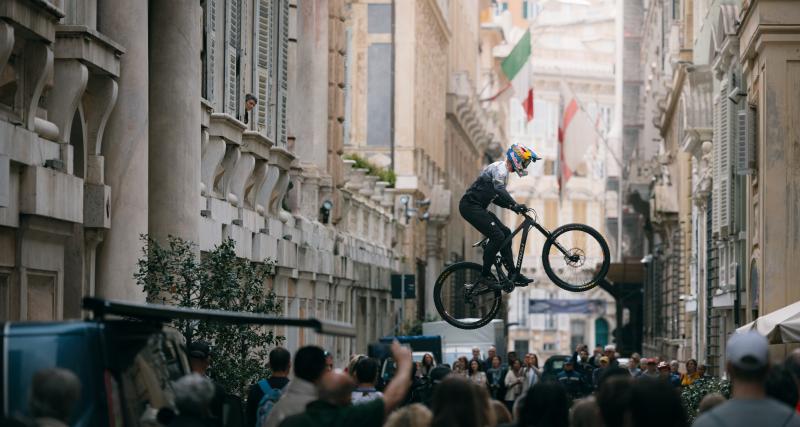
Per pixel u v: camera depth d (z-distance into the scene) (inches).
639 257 5324.8
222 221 1451.8
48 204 921.5
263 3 1702.8
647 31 4606.3
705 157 2485.2
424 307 3533.5
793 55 1565.0
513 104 7854.3
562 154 5068.9
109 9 1079.0
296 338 1891.0
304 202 2036.2
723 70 2059.5
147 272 1064.2
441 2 3900.1
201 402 578.9
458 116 4222.4
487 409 578.2
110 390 526.9
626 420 538.3
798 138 1568.7
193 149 1244.5
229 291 1072.2
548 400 583.2
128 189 1079.0
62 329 519.8
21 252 902.4
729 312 2166.6
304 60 2078.0
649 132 4532.5
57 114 973.8
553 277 1100.5
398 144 3289.9
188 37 1237.1
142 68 1087.6
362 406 583.2
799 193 1567.4
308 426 577.6
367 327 2559.1
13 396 506.0
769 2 1569.9
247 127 1614.2
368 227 2628.0
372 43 3294.8
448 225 4025.6
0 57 858.8
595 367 1883.6
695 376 1797.5
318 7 2128.4
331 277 2128.4
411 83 3282.5
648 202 4136.3
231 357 1077.1
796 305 1144.8
